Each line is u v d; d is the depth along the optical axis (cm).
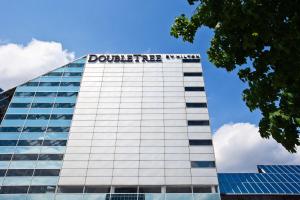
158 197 4534
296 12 942
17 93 6206
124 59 6962
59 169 4919
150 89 6212
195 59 6831
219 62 1272
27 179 4759
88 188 4688
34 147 5238
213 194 4541
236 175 5388
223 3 1053
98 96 6128
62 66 6812
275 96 1116
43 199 4516
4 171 4844
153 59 6900
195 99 5956
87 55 7144
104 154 5125
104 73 6638
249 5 936
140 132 5434
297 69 943
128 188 4688
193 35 1321
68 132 5478
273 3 955
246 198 4669
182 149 5144
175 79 6397
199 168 4875
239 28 1073
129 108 5853
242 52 1145
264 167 5797
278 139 1088
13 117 5725
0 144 5247
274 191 4697
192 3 1277
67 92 6238
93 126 5562
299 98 1024
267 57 1011
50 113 5816
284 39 919
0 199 4497
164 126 5509
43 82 6462
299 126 1053
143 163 4981
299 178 5103
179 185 4684
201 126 5478
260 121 1180
